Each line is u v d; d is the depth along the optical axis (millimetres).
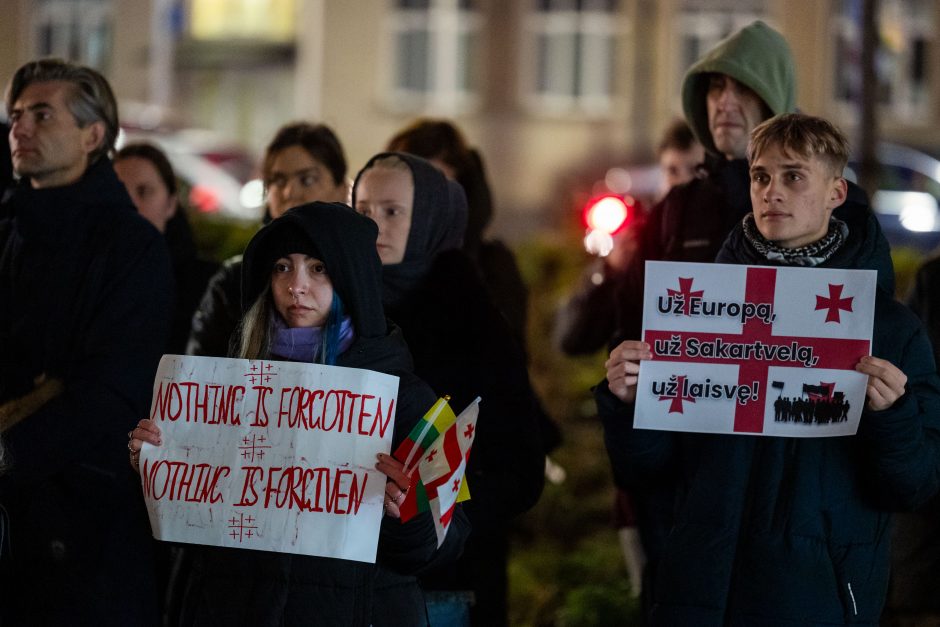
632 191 19969
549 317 10102
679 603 4379
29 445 4703
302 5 28672
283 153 6051
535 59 27641
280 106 29375
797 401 4316
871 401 4242
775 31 5520
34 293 4992
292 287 4105
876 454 4285
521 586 7855
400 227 5035
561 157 27469
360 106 27359
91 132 5176
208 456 4105
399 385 4184
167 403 4148
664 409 4367
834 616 4312
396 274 5039
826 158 4348
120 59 27750
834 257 4410
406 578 4184
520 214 26969
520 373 4977
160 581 5414
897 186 18594
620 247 6496
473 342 4977
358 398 4051
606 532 8805
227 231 9234
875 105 10562
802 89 26484
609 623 7258
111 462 4867
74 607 4773
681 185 5590
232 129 29406
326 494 4023
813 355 4305
